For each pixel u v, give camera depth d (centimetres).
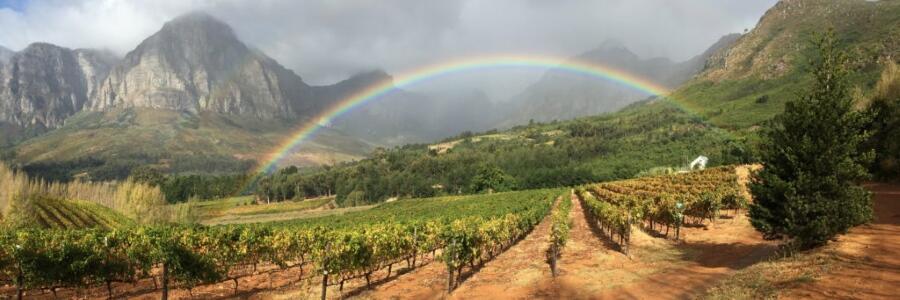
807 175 1694
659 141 15925
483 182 12838
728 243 2345
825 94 1719
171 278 1722
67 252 1658
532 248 2736
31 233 2116
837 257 1480
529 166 15750
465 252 1838
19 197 5712
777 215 1789
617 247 2561
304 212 12031
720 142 13675
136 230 2423
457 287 1783
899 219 2306
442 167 16775
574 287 1609
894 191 3434
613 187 6694
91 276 1712
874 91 4631
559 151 16925
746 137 12100
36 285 1598
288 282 2109
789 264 1495
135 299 1775
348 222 5538
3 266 1568
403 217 5788
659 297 1404
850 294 1095
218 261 2009
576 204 6512
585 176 12750
